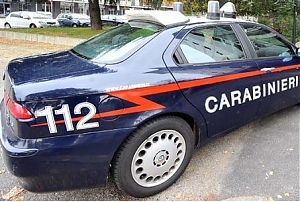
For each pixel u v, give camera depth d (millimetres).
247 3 9633
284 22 9766
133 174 2281
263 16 9953
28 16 22297
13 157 1912
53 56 2730
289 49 3637
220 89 2678
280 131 3570
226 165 2848
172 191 2479
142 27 2752
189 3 10992
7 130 2105
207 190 2480
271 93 3287
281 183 2553
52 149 1949
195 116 2527
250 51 3098
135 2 35375
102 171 2156
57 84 1988
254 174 2691
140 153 2289
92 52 2643
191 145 2588
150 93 2225
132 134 2207
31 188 2051
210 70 2625
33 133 1913
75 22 23531
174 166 2512
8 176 2658
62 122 1959
